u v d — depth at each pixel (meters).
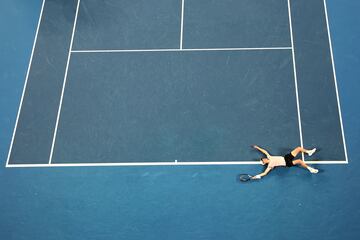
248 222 12.47
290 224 12.40
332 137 13.21
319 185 12.74
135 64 14.48
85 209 12.85
